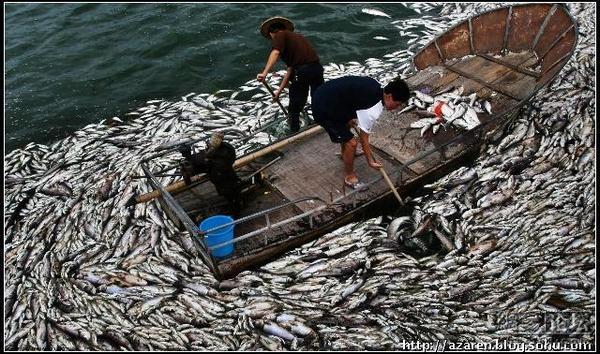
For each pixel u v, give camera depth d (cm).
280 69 1161
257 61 1192
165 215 778
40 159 944
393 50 1176
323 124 684
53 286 689
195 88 1119
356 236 709
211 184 752
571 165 792
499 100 869
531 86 885
